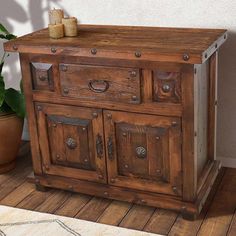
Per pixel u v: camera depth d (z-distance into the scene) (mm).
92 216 2498
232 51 2701
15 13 3084
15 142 2912
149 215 2484
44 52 2424
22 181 2867
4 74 3262
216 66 2561
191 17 2717
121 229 2375
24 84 2557
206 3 2660
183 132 2297
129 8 2816
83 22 2947
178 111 2273
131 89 2326
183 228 2373
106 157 2512
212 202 2570
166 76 2240
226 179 2781
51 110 2547
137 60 2264
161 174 2418
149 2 2762
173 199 2428
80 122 2508
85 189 2615
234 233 2322
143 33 2562
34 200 2668
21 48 2469
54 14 2574
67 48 2365
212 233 2330
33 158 2699
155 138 2367
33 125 2627
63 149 2607
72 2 2924
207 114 2621
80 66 2393
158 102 2299
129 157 2459
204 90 2504
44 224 2443
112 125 2434
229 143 2875
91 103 2439
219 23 2678
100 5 2869
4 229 2420
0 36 2854
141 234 2330
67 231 2383
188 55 2145
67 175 2645
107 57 2299
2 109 2818
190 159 2326
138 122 2375
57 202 2637
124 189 2525
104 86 2375
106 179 2551
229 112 2818
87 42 2420
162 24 2785
